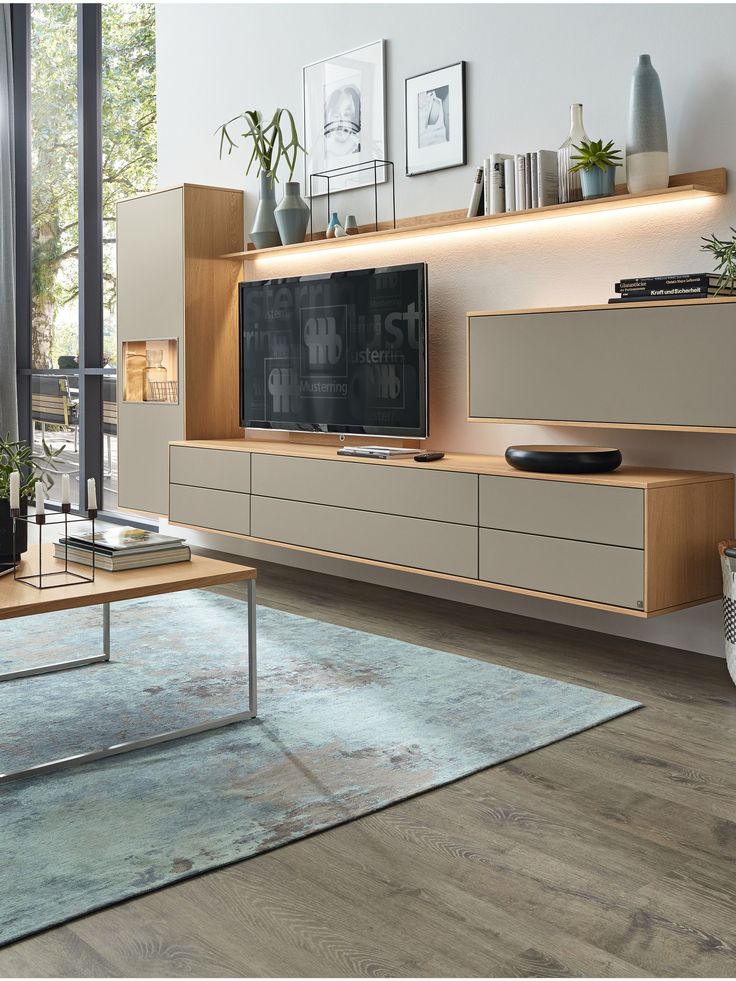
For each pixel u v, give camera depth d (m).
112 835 2.04
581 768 2.39
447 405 4.13
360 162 4.45
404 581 4.38
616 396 3.12
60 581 2.55
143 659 3.31
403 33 4.21
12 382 6.69
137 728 2.65
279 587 4.46
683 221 3.28
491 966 1.59
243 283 4.86
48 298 6.77
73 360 6.55
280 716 2.75
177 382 5.02
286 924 1.71
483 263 3.95
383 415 4.14
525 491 3.22
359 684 3.03
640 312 3.04
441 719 2.72
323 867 1.91
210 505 4.68
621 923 1.71
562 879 1.87
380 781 2.31
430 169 4.12
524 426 3.83
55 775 2.35
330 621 3.85
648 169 3.18
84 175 6.16
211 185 5.35
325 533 4.04
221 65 5.22
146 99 5.85
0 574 2.59
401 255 4.28
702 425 2.90
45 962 1.60
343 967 1.59
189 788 2.28
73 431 6.56
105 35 6.08
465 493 3.43
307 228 4.76
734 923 1.72
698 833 2.06
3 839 2.02
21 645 3.47
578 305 3.48
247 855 1.95
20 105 6.79
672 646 3.42
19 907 1.76
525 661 3.28
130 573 2.65
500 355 3.46
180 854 1.96
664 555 2.95
